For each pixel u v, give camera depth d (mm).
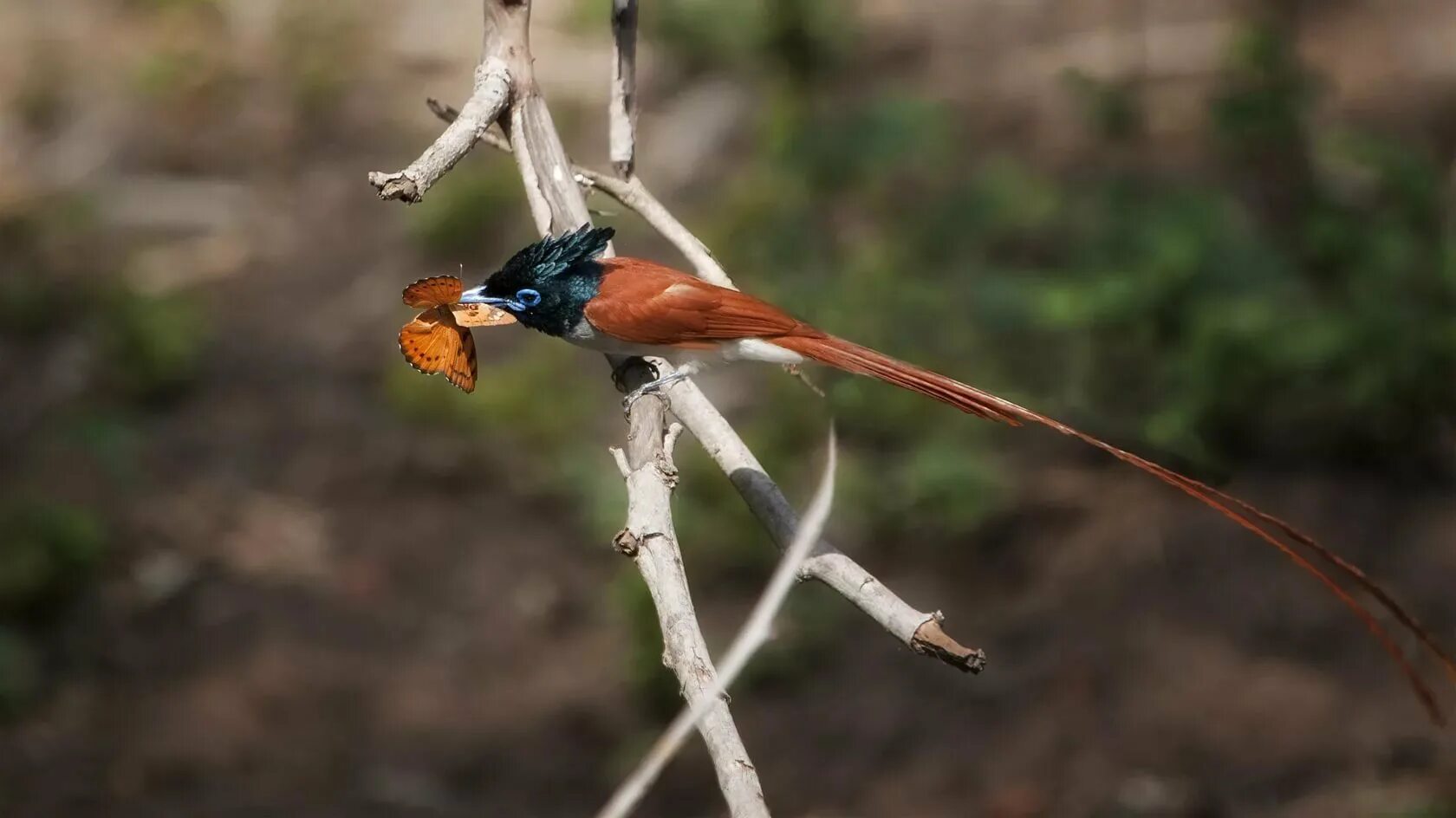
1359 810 10797
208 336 18391
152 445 16797
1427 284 13961
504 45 6434
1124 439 13445
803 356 6852
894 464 14492
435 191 19547
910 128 17125
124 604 14469
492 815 12055
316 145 21672
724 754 4367
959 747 12164
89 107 22578
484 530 15461
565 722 13078
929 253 16250
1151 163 17781
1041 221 16484
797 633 13508
